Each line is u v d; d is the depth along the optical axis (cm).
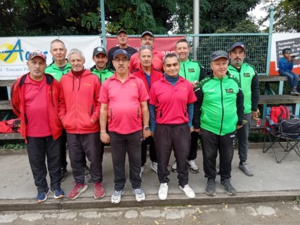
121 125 280
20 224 288
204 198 312
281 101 521
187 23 880
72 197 312
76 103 294
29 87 283
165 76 295
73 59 288
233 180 354
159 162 312
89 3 701
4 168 409
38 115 286
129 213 302
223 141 310
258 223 282
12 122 471
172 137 302
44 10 665
